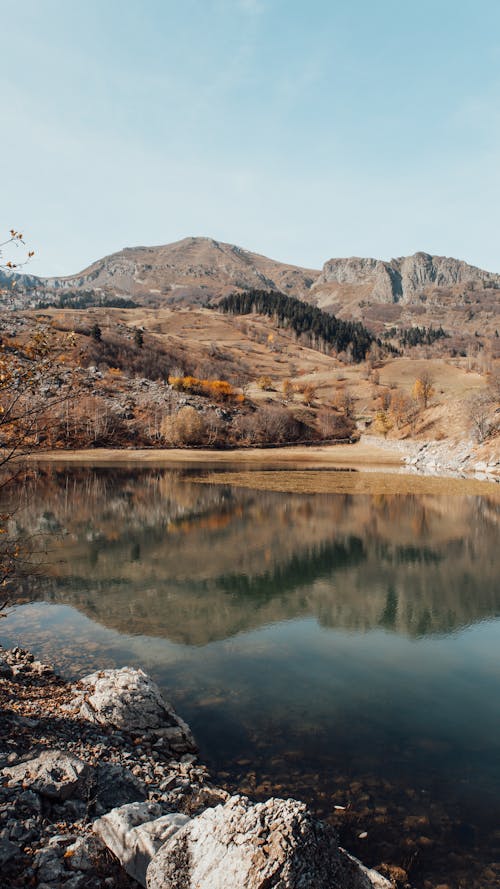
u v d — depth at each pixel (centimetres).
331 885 675
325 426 16500
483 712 1517
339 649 1986
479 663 1889
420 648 2019
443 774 1193
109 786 945
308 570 3047
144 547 3481
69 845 777
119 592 2572
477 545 3700
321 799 1081
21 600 2417
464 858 924
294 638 2083
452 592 2703
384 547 3625
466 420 11325
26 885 698
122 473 8281
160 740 1243
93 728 1222
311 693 1608
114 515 4625
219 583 2769
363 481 7381
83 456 11162
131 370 18238
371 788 1129
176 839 751
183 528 4116
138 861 755
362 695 1608
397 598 2602
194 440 13738
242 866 674
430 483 7194
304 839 698
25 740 1073
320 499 5691
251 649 1952
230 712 1464
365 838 965
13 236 911
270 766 1201
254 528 4159
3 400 1041
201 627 2153
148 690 1391
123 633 2050
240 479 7556
